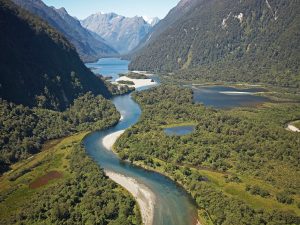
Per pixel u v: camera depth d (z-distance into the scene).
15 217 159.88
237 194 179.00
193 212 168.38
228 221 152.75
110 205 165.88
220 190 183.50
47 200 172.00
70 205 167.00
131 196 180.88
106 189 183.62
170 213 167.88
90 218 155.88
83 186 186.88
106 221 157.62
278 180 188.88
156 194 185.12
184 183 194.50
